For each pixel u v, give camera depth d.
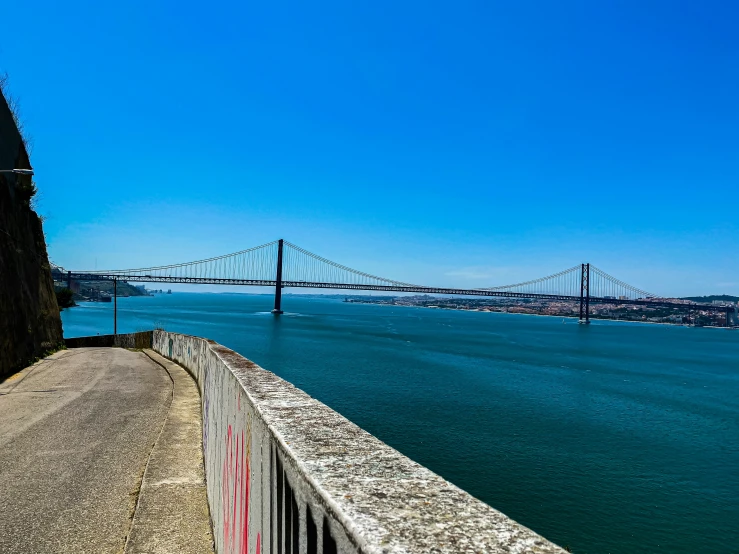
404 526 0.76
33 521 3.13
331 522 0.85
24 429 5.50
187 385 7.91
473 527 0.76
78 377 9.55
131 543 2.52
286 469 1.18
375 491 0.91
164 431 4.76
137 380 9.12
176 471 3.56
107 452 4.63
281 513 1.21
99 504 3.41
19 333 11.89
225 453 2.36
